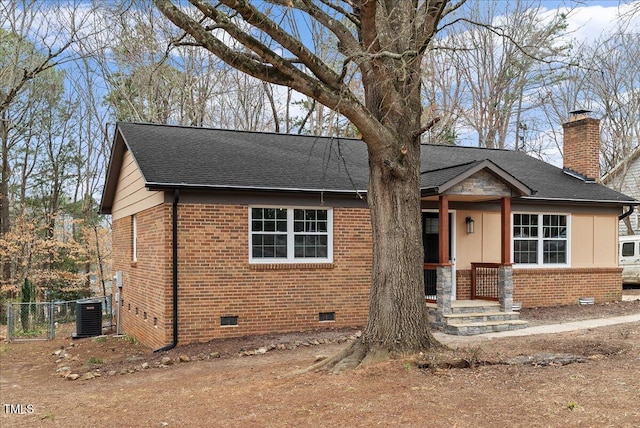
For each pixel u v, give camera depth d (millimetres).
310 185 13570
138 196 15305
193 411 7031
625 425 5332
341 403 6664
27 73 17062
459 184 13055
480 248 15688
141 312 15016
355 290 14219
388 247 8633
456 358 8078
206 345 12430
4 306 25031
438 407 6277
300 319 13656
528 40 22922
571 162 19203
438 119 8312
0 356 14648
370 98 8969
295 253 13820
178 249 12609
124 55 25734
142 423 6742
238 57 7781
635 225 28875
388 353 8367
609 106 29453
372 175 8844
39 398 9000
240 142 16578
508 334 12398
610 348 8742
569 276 16719
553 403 6145
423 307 8719
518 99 32250
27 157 33156
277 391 7512
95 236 28500
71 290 27344
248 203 13242
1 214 29266
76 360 13141
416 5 9039
